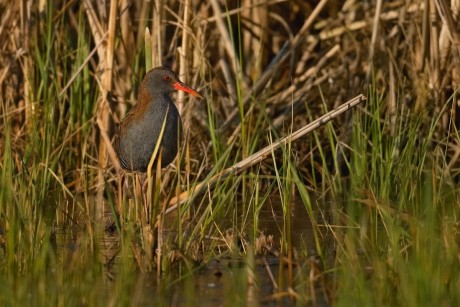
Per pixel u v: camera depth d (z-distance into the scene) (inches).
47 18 555.2
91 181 537.0
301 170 565.6
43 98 558.9
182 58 540.1
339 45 606.5
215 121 573.9
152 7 593.9
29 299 320.5
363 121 547.8
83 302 315.9
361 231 380.2
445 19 519.8
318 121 425.7
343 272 331.3
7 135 396.5
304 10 655.1
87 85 556.4
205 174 531.8
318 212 485.1
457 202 411.5
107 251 400.5
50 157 523.2
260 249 392.8
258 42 631.2
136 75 558.6
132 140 466.0
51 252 355.6
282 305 326.0
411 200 419.8
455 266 327.3
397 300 313.0
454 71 534.3
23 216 384.2
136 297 317.1
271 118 585.9
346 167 566.3
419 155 486.9
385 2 612.7
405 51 558.9
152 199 385.4
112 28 521.0
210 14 629.9
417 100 532.7
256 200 410.6
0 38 566.6
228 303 321.4
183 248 380.2
